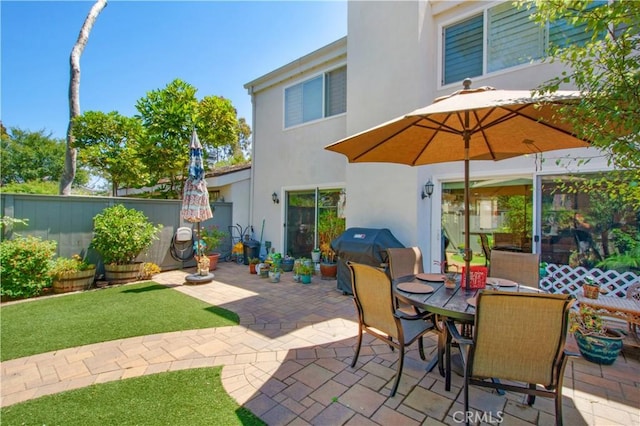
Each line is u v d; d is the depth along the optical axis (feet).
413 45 20.31
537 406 9.09
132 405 8.98
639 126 6.35
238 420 8.37
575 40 16.56
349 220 23.90
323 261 26.55
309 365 11.41
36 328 14.64
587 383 10.31
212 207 33.58
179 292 21.25
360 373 10.87
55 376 10.57
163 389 9.80
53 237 21.97
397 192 21.04
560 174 16.69
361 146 12.79
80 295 20.33
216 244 30.14
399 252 14.85
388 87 21.67
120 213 23.68
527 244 17.76
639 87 6.47
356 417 8.55
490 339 7.68
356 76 23.72
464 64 20.31
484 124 11.60
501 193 18.79
